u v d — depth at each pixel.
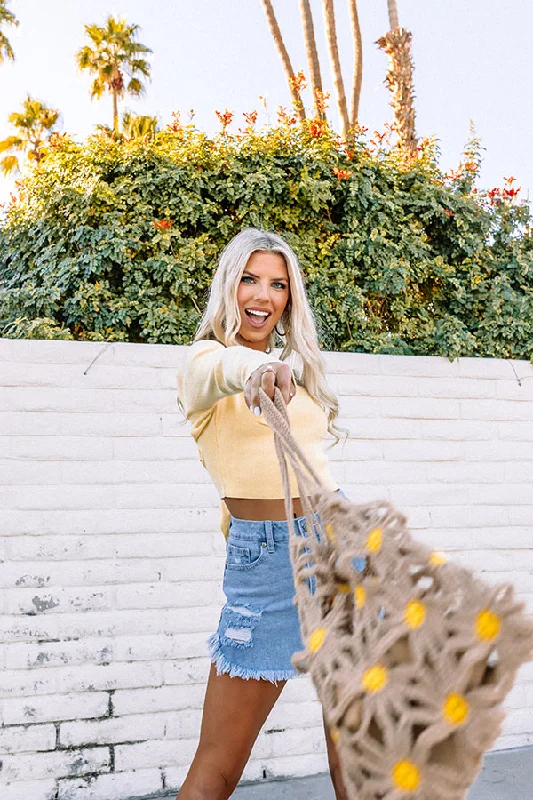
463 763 0.75
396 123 7.49
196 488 3.06
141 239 4.19
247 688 1.67
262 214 4.20
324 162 4.21
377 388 3.34
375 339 4.00
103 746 2.86
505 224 4.34
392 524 0.92
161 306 4.04
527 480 3.49
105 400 3.02
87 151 4.27
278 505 1.70
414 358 3.40
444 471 3.39
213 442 1.72
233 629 1.68
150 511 3.01
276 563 1.69
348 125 8.86
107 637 2.91
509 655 0.73
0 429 2.92
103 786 2.84
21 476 2.91
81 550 2.93
